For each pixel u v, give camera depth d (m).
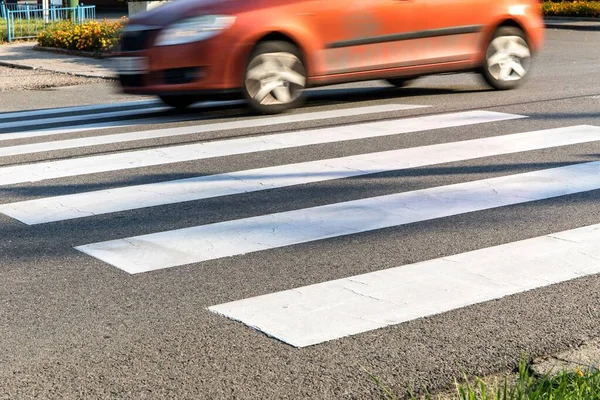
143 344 3.66
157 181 6.46
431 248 4.81
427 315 3.90
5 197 6.14
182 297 4.18
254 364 3.46
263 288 4.27
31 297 4.22
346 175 6.45
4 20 28.94
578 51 16.80
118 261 4.71
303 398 3.19
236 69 9.00
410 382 3.30
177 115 9.65
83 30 19.94
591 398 2.88
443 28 9.95
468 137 7.64
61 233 5.24
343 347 3.59
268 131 8.24
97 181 6.52
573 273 4.39
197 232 5.20
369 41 9.55
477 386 3.26
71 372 3.42
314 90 11.33
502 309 3.96
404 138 7.69
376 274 4.43
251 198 5.91
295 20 9.16
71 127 9.17
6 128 9.33
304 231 5.16
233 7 9.05
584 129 7.88
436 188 6.02
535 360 3.46
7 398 3.21
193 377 3.36
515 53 10.50
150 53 9.08
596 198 5.70
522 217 5.33
